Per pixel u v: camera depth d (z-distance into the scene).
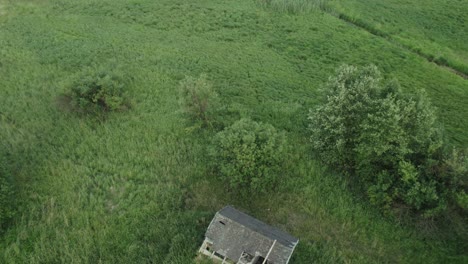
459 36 57.72
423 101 33.28
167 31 57.84
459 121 43.19
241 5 64.88
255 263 27.86
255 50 53.97
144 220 32.09
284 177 35.72
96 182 35.12
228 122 41.09
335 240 31.36
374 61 52.22
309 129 39.22
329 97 36.19
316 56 53.03
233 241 28.19
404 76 49.72
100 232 30.92
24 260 29.36
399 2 66.19
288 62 51.91
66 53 51.75
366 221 32.53
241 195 34.09
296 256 29.66
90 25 58.66
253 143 33.44
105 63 49.59
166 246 30.06
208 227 29.25
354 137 34.25
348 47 54.97
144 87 46.19
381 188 32.81
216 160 34.34
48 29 57.44
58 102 42.47
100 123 41.34
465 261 30.03
